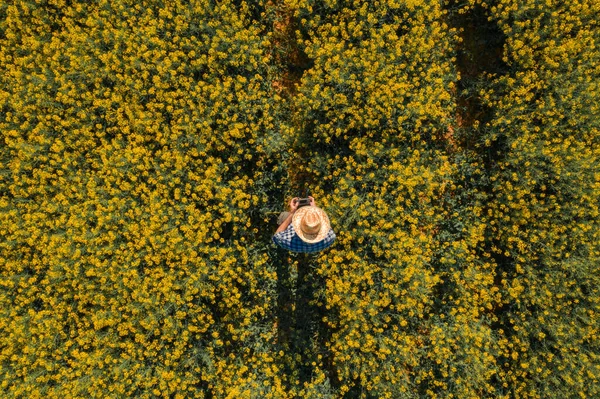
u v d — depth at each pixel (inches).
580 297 270.7
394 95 262.1
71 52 258.1
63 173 261.0
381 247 264.1
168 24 259.0
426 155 278.4
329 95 256.1
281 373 277.3
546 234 267.4
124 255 252.4
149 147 264.1
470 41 293.9
